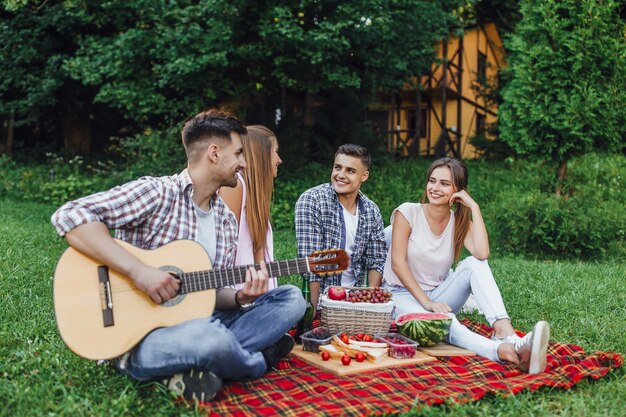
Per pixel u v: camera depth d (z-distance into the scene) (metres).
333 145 13.30
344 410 2.61
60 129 15.98
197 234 3.07
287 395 2.85
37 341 3.60
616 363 3.37
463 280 3.86
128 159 13.20
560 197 8.94
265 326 3.05
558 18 8.70
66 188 11.73
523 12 8.91
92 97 14.52
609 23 8.54
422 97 19.14
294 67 10.98
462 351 3.53
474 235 3.83
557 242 8.55
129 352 2.80
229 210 3.24
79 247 2.71
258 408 2.65
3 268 5.27
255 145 3.50
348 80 10.70
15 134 15.95
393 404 2.69
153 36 10.88
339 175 4.08
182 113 12.30
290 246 7.90
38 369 3.00
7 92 13.87
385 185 12.08
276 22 10.12
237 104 12.01
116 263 2.69
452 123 19.75
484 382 3.02
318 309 4.07
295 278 5.68
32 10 12.90
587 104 8.35
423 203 4.14
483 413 2.69
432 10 11.34
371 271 4.29
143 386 2.80
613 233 8.86
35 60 13.20
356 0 10.27
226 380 2.96
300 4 10.19
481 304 3.72
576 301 5.14
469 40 19.94
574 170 10.78
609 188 11.18
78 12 11.98
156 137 11.70
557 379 3.08
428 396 2.77
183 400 2.71
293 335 3.85
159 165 11.55
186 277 2.83
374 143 13.34
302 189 11.26
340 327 3.57
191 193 3.04
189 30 10.10
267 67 11.21
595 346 3.90
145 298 2.77
